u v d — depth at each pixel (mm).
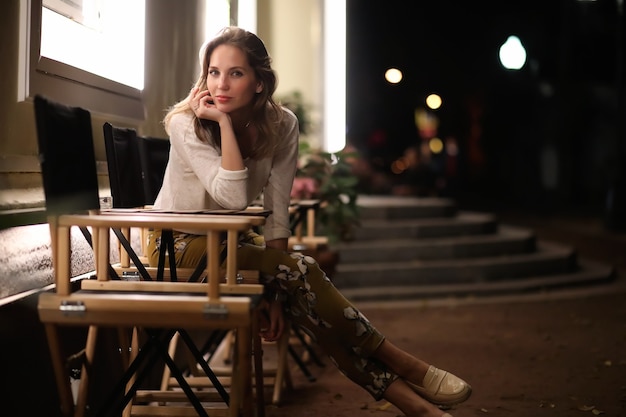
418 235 10758
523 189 29281
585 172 28609
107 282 3094
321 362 6027
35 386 3309
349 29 25031
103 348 4039
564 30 24781
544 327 7605
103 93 4496
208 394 3910
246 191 3205
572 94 27141
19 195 3396
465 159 34719
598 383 5266
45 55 3943
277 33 12125
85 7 4777
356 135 25656
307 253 5551
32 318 3277
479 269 10156
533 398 4855
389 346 3402
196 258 3414
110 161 3502
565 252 11289
